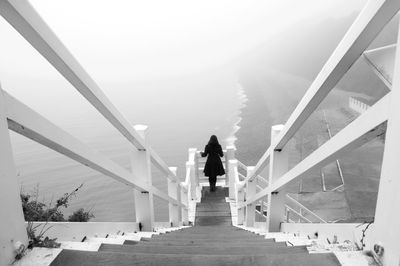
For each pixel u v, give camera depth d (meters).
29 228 1.57
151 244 2.47
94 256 1.42
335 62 1.40
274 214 3.29
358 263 1.23
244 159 39.00
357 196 14.43
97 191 36.00
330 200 14.39
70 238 2.03
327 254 1.33
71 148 1.62
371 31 1.14
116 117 2.28
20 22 1.16
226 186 9.91
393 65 1.18
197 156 9.65
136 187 3.10
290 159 22.12
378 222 1.18
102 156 2.08
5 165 1.22
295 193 15.80
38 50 1.37
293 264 1.34
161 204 32.56
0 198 1.20
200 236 3.36
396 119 1.03
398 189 1.03
